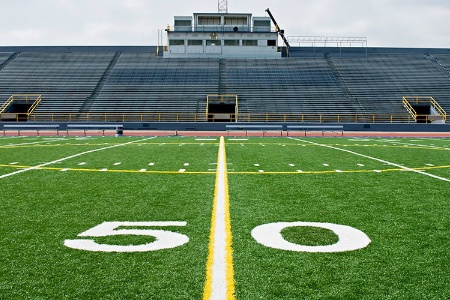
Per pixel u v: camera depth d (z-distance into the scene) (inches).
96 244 164.7
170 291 121.9
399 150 589.9
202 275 134.0
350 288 124.4
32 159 453.7
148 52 1790.1
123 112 1344.7
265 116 1320.1
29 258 148.9
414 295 120.0
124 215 211.0
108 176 338.0
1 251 156.1
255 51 1728.6
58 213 214.5
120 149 588.1
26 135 983.6
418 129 1175.6
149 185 297.0
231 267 141.0
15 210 220.5
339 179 327.0
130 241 168.6
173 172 361.1
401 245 164.7
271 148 617.3
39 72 1573.6
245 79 1541.6
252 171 368.8
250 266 141.9
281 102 1397.6
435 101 1378.0
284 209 224.7
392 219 204.8
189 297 118.0
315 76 1566.2
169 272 136.4
